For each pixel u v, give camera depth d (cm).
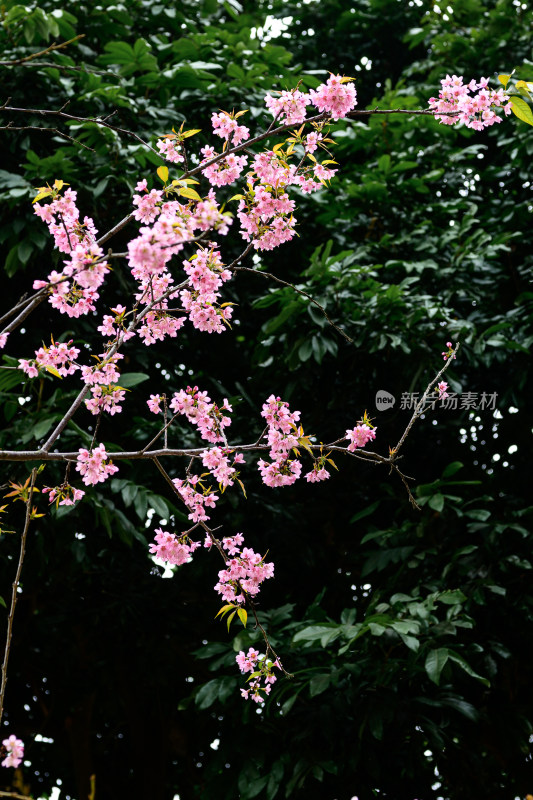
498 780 487
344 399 478
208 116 489
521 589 430
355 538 529
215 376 550
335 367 467
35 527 421
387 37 680
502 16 591
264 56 524
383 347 423
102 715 601
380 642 395
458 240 521
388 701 388
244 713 395
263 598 511
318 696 405
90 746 568
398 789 443
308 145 237
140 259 191
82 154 434
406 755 418
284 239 238
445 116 233
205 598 510
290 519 481
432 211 518
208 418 239
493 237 511
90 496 382
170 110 461
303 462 493
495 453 523
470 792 462
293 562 491
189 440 457
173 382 522
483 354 463
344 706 397
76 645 527
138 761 560
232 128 239
